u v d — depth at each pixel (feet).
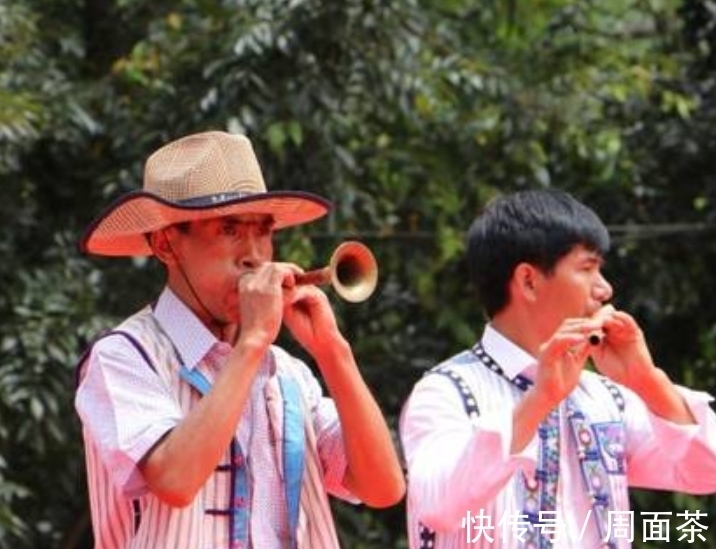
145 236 36.65
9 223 69.46
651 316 77.87
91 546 72.69
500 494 38.37
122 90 71.10
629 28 80.59
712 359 78.07
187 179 35.65
